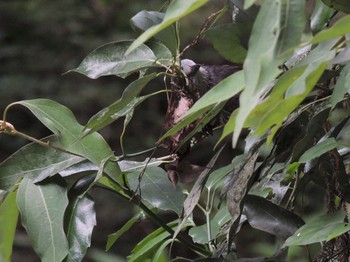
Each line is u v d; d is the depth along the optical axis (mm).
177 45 1350
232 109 1360
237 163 1403
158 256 1460
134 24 1355
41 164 1369
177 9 1045
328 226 1247
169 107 1375
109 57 1365
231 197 1306
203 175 1349
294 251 1626
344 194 1344
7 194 1405
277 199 1416
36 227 1336
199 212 2479
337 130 1314
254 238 3166
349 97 1338
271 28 1034
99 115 1272
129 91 1271
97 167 1401
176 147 1350
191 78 1361
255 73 1025
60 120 1369
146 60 1361
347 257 1378
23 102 1366
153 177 1457
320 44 1109
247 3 1013
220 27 1234
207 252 1445
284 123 1322
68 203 1364
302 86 1077
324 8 1252
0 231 1408
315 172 1365
